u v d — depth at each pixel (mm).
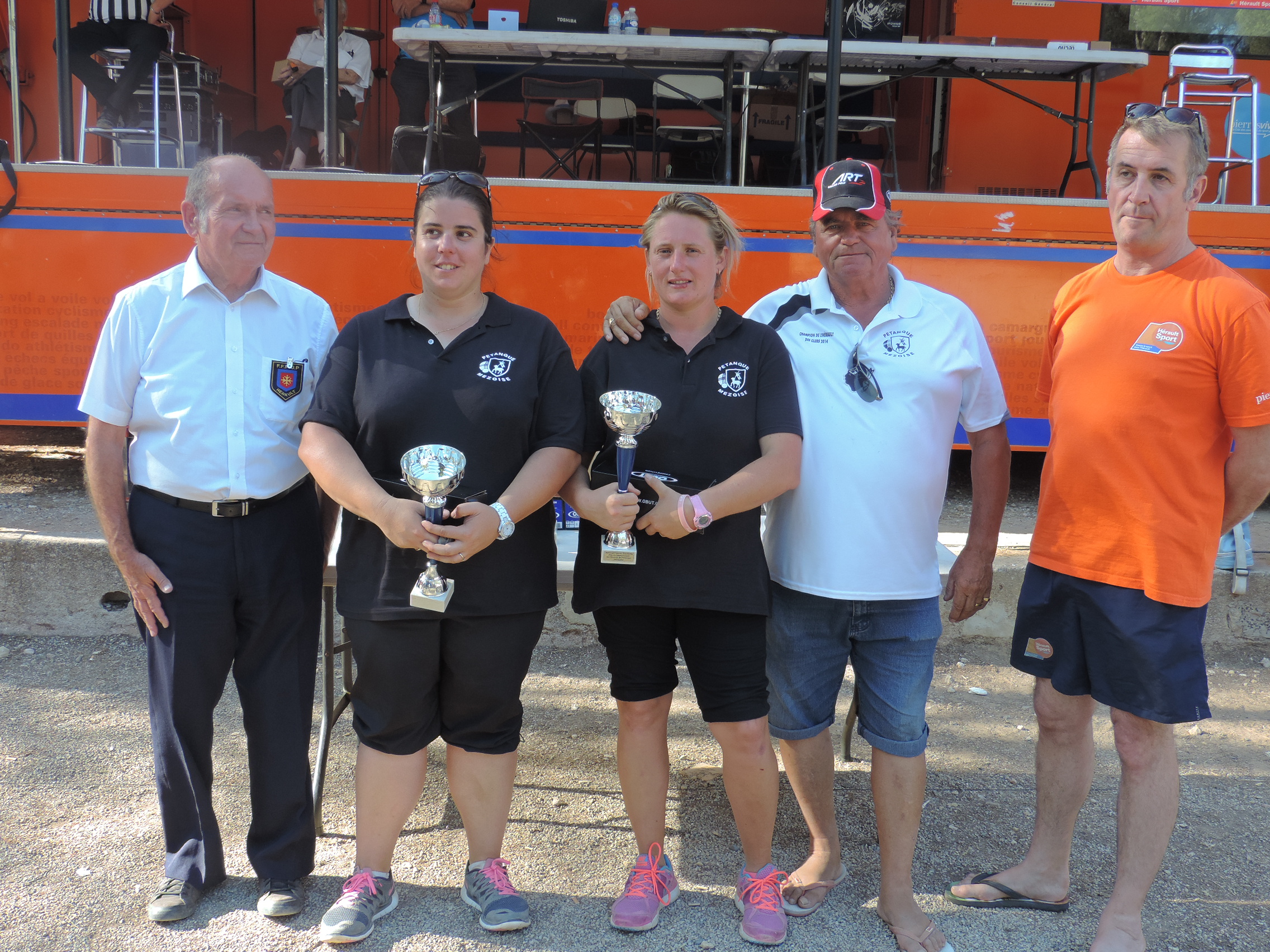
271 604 2557
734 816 2592
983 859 2990
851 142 8555
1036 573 2676
